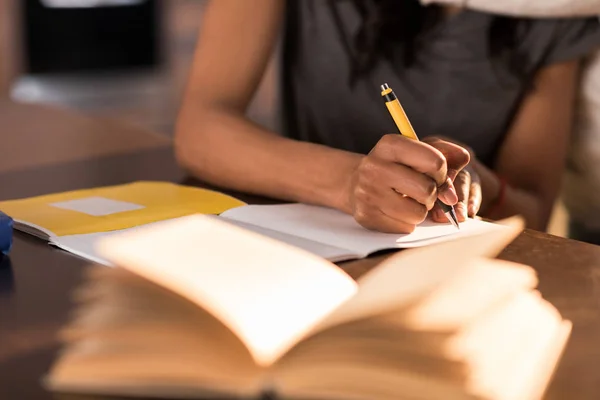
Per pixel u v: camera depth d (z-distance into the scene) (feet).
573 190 4.88
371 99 4.52
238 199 3.32
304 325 1.94
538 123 4.39
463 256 2.62
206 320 1.97
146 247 2.53
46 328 2.00
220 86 3.96
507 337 1.97
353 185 2.98
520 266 2.56
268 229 2.83
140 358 1.75
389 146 2.82
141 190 3.40
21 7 14.47
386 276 2.40
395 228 2.82
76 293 2.22
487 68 4.39
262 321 1.96
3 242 2.51
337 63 4.56
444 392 1.65
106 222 2.86
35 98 14.67
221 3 4.11
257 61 4.06
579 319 2.15
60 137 4.48
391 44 4.43
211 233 2.65
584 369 1.85
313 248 2.62
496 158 4.57
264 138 3.47
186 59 16.24
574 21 4.32
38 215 2.94
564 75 4.39
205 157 3.55
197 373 1.68
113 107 15.12
